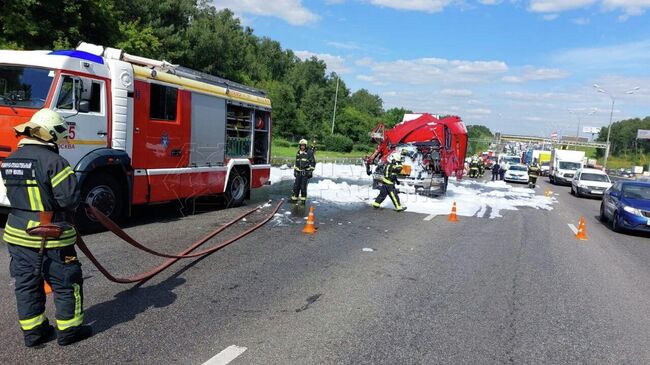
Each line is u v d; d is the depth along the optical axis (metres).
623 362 4.31
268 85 68.38
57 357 3.78
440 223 11.74
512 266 7.68
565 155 38.50
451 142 19.00
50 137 3.77
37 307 3.91
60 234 3.74
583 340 4.77
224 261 6.86
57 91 7.14
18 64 7.29
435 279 6.61
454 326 4.93
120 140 8.20
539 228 12.20
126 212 8.60
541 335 4.84
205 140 10.57
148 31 29.80
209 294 5.44
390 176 13.27
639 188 13.58
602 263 8.45
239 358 3.94
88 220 7.89
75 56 7.46
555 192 27.69
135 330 4.36
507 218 13.72
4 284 5.30
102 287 5.43
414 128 18.53
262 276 6.25
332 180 22.14
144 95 8.70
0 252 6.46
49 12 21.30
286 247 7.96
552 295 6.21
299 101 88.56
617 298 6.27
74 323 3.96
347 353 4.16
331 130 76.81
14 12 19.58
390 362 4.05
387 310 5.28
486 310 5.47
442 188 17.77
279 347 4.19
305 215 11.40
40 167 3.65
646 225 12.09
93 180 7.84
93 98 7.73
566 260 8.45
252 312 4.97
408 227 10.77
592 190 24.80
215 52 47.25
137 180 8.65
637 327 5.21
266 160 13.45
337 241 8.70
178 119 9.64
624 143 141.25
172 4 43.41
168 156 9.41
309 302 5.38
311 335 4.48
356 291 5.87
